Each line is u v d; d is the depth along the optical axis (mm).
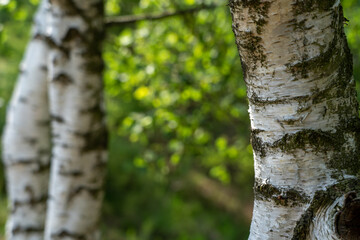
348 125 1135
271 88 1127
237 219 8914
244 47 1122
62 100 2566
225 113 4312
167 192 9484
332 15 1055
